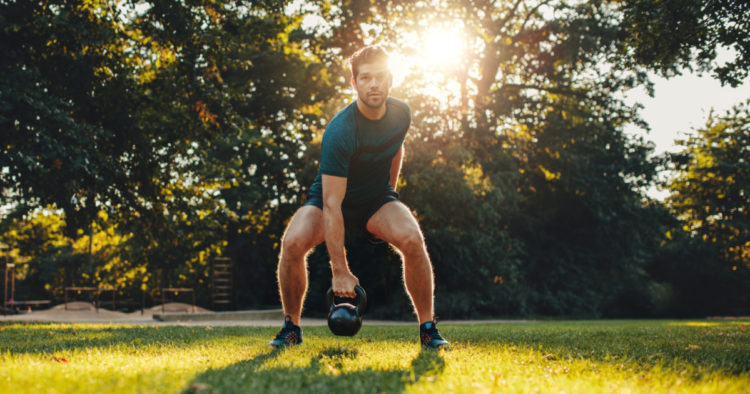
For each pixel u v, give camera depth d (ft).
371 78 11.76
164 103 47.85
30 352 12.76
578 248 95.40
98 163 43.83
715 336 19.99
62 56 43.16
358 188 12.89
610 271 98.22
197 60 48.16
